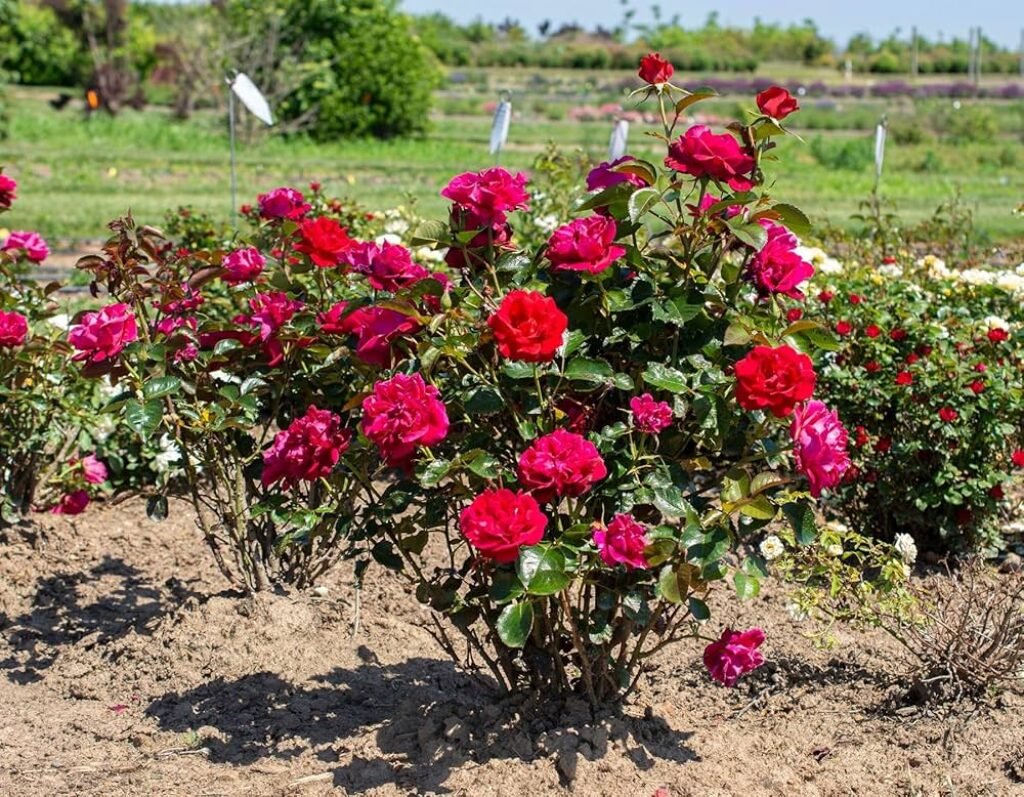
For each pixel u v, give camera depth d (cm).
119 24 3153
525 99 3788
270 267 416
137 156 1998
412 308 288
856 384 494
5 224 1214
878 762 336
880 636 411
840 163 2480
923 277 646
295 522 335
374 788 318
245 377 397
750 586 286
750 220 293
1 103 2253
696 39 7150
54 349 449
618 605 312
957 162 2600
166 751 345
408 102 2472
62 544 489
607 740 319
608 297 297
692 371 301
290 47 2431
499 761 315
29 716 368
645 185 299
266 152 2192
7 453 486
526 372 286
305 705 367
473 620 317
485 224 307
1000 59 6981
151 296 390
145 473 545
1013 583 448
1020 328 542
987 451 496
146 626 417
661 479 287
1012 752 339
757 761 329
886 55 6750
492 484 293
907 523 503
